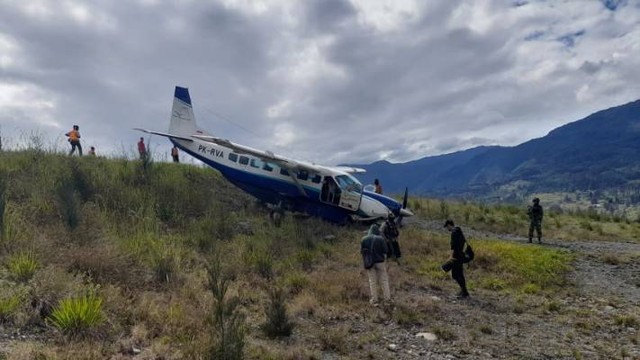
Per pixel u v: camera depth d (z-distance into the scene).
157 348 5.53
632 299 10.52
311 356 6.14
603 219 23.12
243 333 6.03
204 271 9.55
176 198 15.32
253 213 17.30
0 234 8.70
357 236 15.80
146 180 16.27
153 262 9.09
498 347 7.35
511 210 23.48
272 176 17.55
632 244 17.20
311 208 17.33
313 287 9.69
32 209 11.09
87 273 7.84
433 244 14.85
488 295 10.56
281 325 7.04
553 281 11.74
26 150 16.41
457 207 23.55
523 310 9.49
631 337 7.96
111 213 12.28
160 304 7.23
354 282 10.17
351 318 8.31
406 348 7.05
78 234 9.80
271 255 11.70
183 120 21.33
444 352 7.00
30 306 6.09
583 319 9.08
